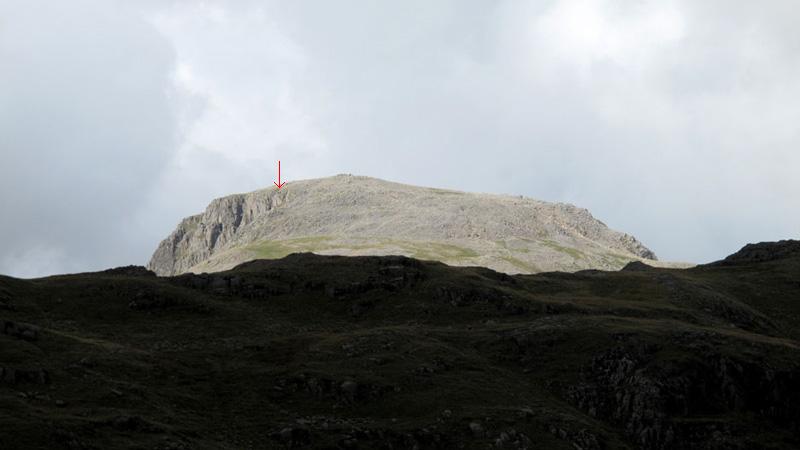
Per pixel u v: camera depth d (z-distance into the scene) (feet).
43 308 325.62
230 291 368.89
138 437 216.54
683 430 271.69
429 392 274.98
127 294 344.08
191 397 256.73
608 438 266.36
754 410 288.10
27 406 217.77
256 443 234.17
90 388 241.96
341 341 310.24
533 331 329.93
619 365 300.40
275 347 305.32
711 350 304.50
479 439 249.96
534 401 280.51
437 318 358.43
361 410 264.31
